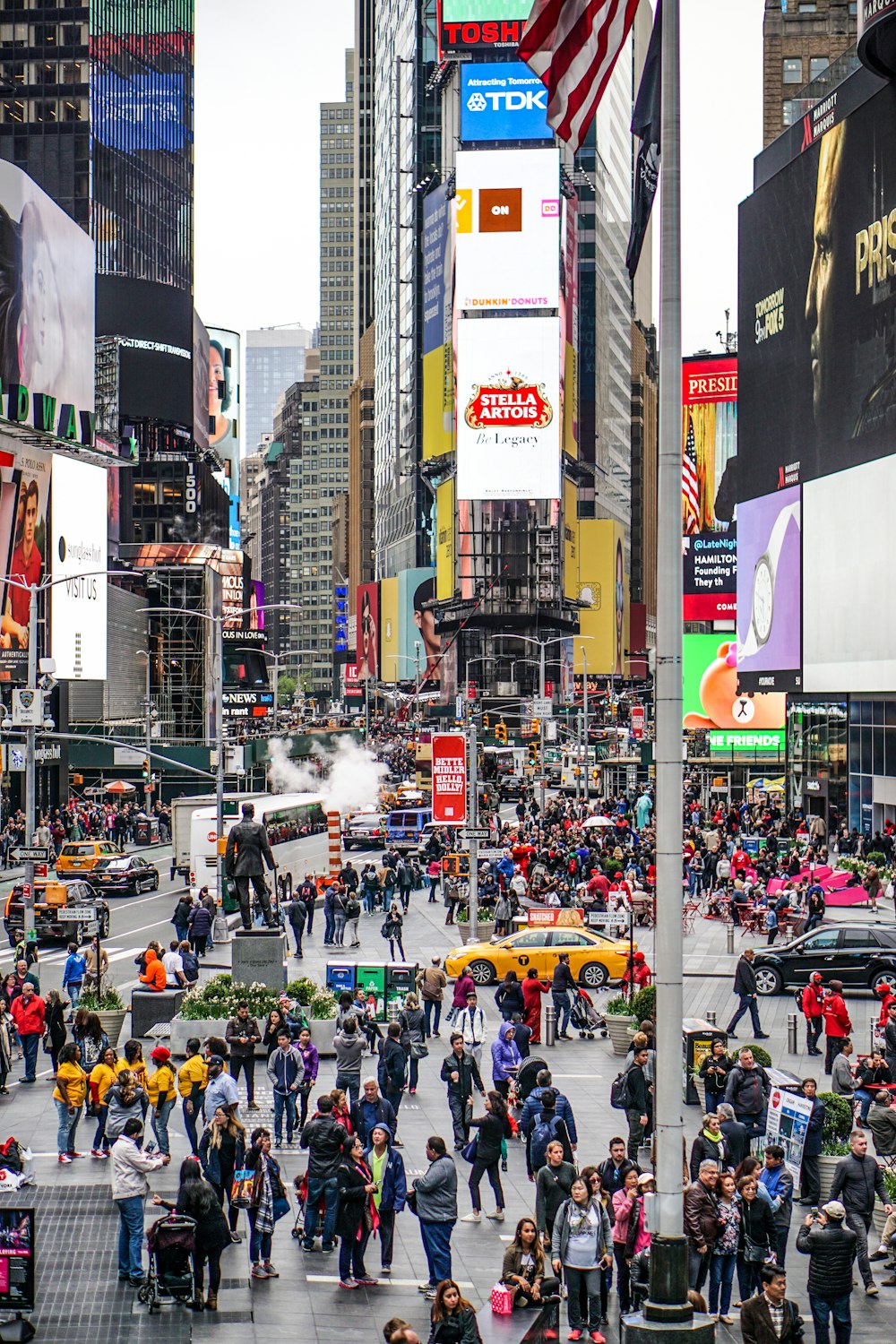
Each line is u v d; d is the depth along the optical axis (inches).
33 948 1470.2
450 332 7185.0
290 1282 713.6
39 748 3294.8
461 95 6432.1
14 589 3555.6
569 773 3868.1
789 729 3479.3
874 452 2997.0
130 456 5866.1
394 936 1683.1
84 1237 762.2
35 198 4072.3
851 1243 619.8
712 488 5452.8
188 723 5113.2
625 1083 868.0
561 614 6589.6
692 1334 531.8
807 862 2186.3
